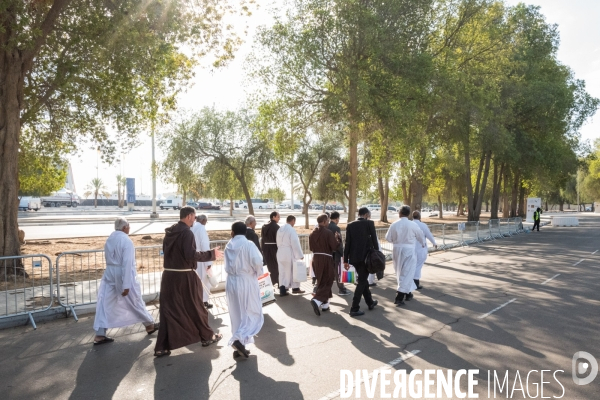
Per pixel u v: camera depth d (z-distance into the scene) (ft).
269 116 65.57
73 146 54.80
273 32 61.98
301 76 62.44
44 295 28.30
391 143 65.36
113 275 20.48
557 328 21.75
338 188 101.19
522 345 19.13
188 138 91.04
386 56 60.44
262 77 63.82
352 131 63.57
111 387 15.33
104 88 43.01
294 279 30.76
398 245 27.68
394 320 23.73
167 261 19.07
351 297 30.45
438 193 165.37
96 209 244.01
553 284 33.96
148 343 20.48
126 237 20.79
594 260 48.55
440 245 62.64
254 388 14.96
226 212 220.23
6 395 14.79
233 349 19.31
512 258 50.83
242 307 18.45
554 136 118.42
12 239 35.55
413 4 62.23
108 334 22.00
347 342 19.92
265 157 93.81
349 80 59.36
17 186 36.86
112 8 37.55
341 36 59.67
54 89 44.01
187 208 19.43
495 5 89.66
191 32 39.24
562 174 137.59
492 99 83.71
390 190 134.21
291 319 24.32
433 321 23.39
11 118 36.63
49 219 127.75
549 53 116.37
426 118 73.46
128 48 37.01
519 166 116.67
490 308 26.20
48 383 15.78
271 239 32.83
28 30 34.45
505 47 89.71
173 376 16.24
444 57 77.56
